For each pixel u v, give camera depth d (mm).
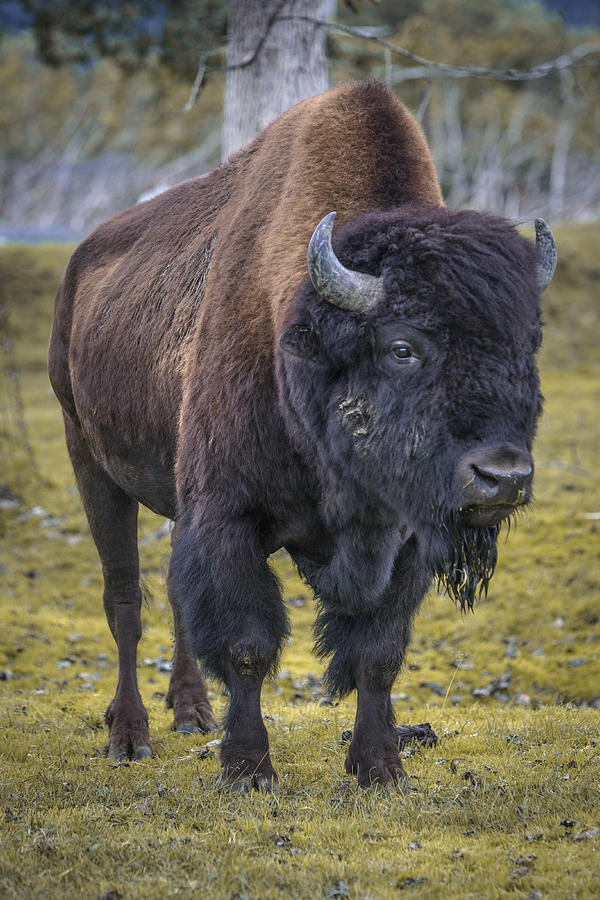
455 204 181875
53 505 49469
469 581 15305
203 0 45500
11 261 97938
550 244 16141
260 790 17172
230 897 13375
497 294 14500
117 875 14180
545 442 58031
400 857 14719
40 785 18391
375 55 50375
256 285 17812
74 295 25297
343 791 17375
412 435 14688
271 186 18891
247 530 17219
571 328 90938
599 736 21141
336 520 16656
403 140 17859
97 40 63469
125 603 23172
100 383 22562
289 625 17609
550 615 36750
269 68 34750
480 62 179125
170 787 18141
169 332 20438
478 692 31547
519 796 17094
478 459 14047
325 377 15773
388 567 16922
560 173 196500
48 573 41969
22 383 77312
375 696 17734
